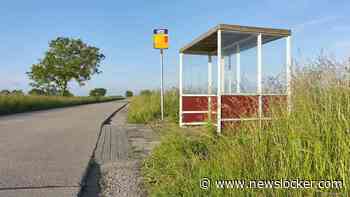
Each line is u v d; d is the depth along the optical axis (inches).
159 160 225.5
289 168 125.6
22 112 865.5
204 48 448.5
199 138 233.3
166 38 535.5
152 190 177.2
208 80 465.1
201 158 182.1
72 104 1487.5
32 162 230.8
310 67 164.1
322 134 129.1
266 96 191.5
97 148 297.3
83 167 216.2
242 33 343.0
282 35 344.2
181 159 198.1
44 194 162.6
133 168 226.4
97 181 198.4
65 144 310.2
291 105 156.5
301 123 138.9
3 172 203.3
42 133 392.2
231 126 198.8
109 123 550.6
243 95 297.1
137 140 346.0
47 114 767.1
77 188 172.4
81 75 2249.0
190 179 157.2
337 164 117.3
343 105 137.0
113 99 2960.1
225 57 429.1
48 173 201.2
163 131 331.0
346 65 155.3
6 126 477.1
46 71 2190.0
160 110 582.2
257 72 348.5
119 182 196.4
